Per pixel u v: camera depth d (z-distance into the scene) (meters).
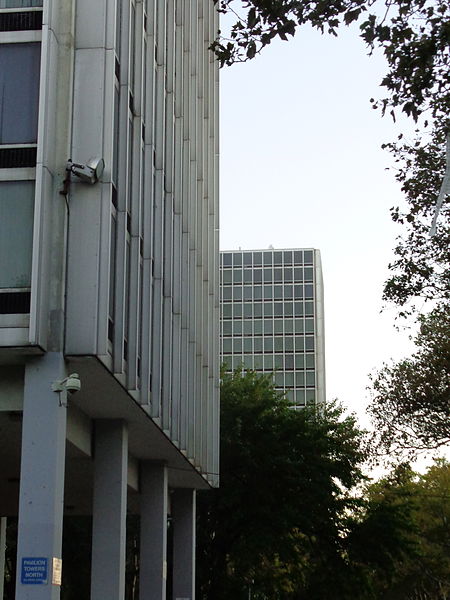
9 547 46.56
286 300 134.62
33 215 19.03
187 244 31.25
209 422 36.62
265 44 13.05
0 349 18.64
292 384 131.25
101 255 19.45
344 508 47.19
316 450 47.19
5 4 19.89
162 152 26.38
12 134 19.38
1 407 19.50
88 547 48.25
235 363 132.75
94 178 19.39
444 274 25.58
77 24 20.30
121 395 22.12
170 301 27.44
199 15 37.41
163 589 30.25
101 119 19.84
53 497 18.47
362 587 47.44
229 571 49.06
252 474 45.97
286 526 44.59
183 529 36.94
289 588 49.53
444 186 13.59
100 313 19.33
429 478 67.69
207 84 38.56
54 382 18.77
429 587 74.62
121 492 24.09
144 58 24.98
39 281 18.69
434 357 29.80
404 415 30.41
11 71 19.66
